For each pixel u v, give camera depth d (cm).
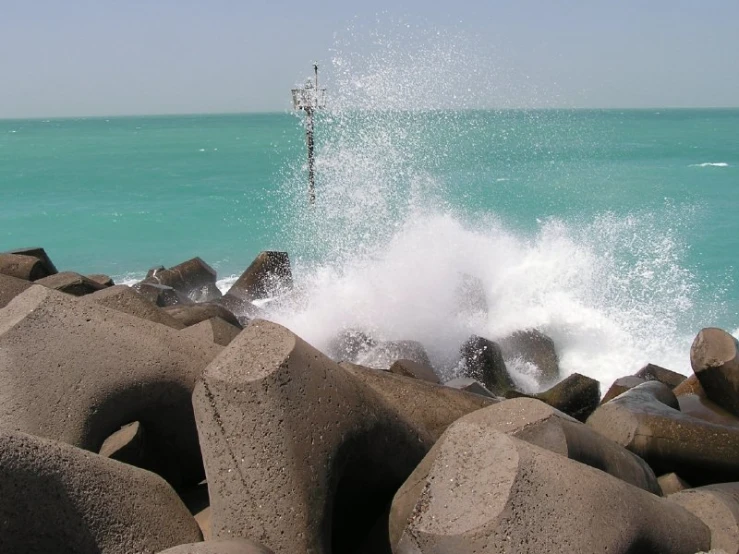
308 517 333
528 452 306
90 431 426
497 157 2870
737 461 502
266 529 331
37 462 311
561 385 752
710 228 1870
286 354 346
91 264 1806
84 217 2373
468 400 521
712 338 616
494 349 902
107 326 449
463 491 296
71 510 315
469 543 282
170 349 457
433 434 484
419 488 344
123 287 629
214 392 343
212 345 485
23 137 8962
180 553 280
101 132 10669
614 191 2394
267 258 1148
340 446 352
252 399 338
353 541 390
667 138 5650
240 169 3831
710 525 397
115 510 329
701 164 3441
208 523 390
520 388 920
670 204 2209
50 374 428
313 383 350
